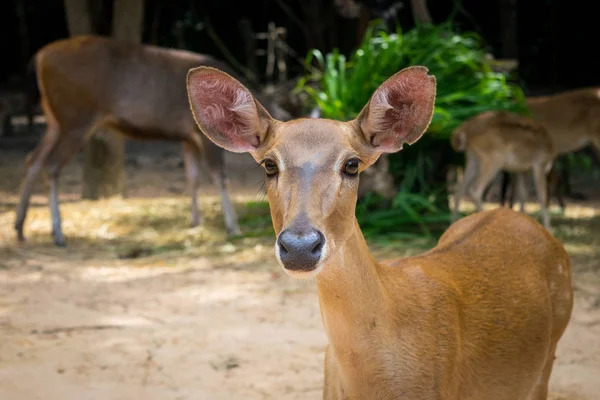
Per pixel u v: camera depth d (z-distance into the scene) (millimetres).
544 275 3859
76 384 5188
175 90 9750
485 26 23781
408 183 9641
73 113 9414
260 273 8062
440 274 3504
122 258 8789
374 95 3203
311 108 10953
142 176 14594
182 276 7984
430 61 9867
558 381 5195
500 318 3545
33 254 8891
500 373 3545
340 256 3084
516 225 3961
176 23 23000
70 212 11156
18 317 6582
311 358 5637
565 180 12484
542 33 25094
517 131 9445
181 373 5379
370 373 3211
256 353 5738
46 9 26531
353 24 18812
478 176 9523
